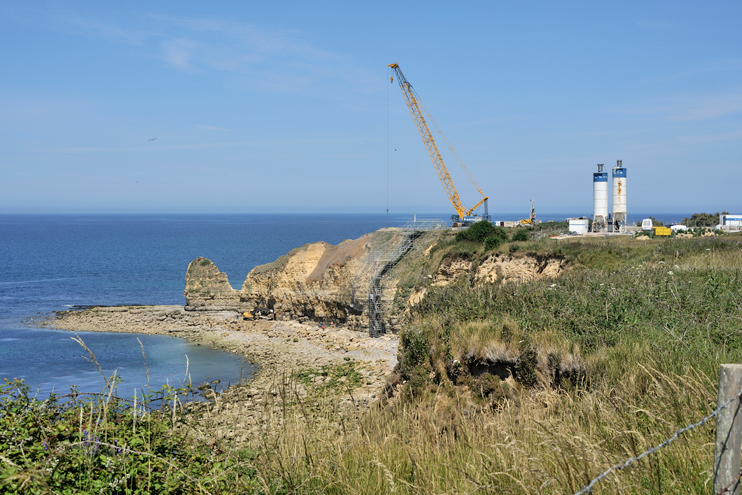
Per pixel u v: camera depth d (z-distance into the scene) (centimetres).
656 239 4050
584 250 3381
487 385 1135
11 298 7925
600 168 6100
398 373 1409
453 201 10081
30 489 370
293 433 601
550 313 1281
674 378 673
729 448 342
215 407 638
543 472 432
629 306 1210
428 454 594
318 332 5075
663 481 448
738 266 1695
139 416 509
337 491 499
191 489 451
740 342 898
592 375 903
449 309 1570
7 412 468
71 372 3847
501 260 3834
